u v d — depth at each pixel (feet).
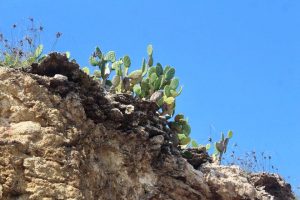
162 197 40.96
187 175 42.78
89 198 35.27
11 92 35.12
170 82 47.14
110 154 38.42
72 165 34.35
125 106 39.75
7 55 38.63
